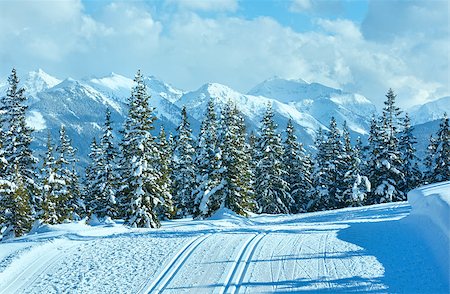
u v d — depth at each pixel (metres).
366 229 15.84
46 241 15.84
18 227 32.75
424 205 15.02
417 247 12.60
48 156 37.84
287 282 10.54
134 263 12.83
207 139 38.62
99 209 44.62
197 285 10.72
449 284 9.81
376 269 11.09
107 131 43.28
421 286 9.87
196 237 15.62
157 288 10.75
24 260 13.66
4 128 34.81
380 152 44.88
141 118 31.75
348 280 10.46
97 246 15.02
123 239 15.90
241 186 36.81
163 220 43.19
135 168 31.23
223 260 12.49
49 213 36.38
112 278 11.70
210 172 37.06
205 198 35.69
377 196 45.66
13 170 33.47
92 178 45.66
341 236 14.97
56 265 13.13
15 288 11.52
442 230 12.18
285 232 16.23
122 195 33.25
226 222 29.80
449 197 13.73
